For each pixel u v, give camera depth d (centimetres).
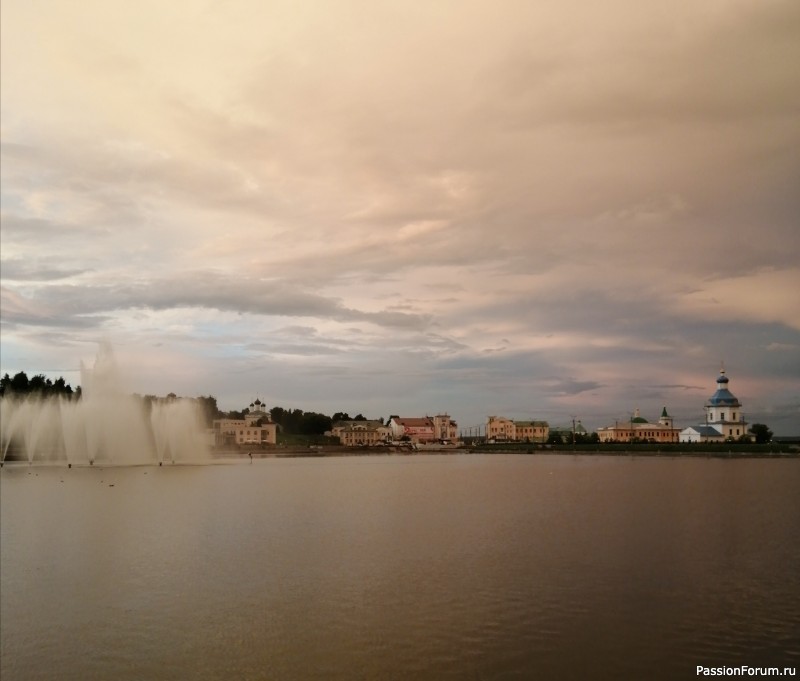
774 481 12075
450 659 3033
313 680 2853
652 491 10212
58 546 5375
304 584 4166
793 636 3266
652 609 3666
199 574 4428
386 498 9212
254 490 10175
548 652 3094
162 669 2970
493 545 5394
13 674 2953
